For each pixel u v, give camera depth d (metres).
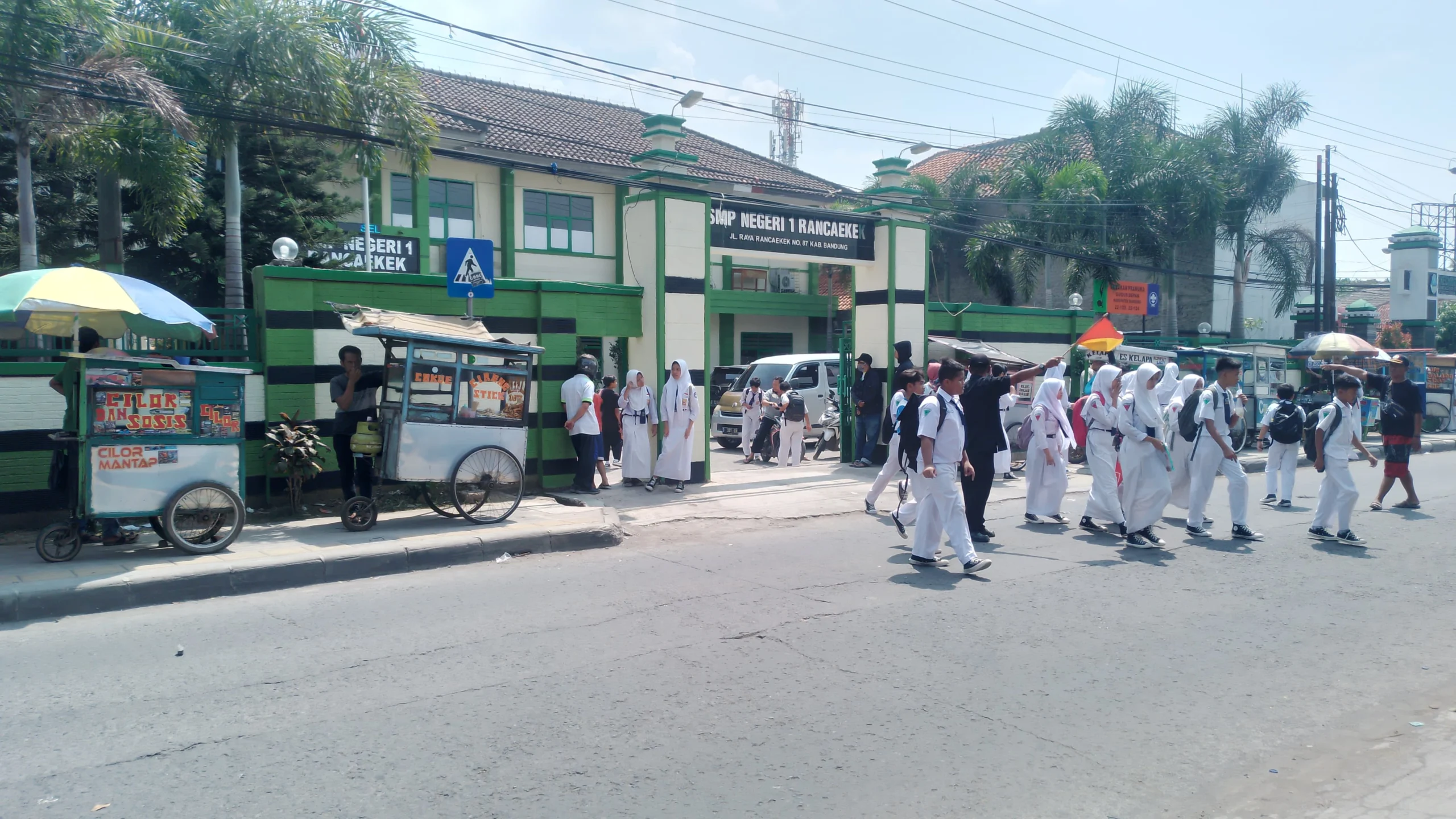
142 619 6.64
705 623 6.48
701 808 3.81
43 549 7.55
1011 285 28.17
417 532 9.09
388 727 4.62
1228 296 32.56
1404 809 3.89
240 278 14.59
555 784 4.02
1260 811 3.87
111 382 7.68
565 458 12.55
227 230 14.52
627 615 6.68
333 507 10.67
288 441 9.98
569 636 6.16
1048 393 10.50
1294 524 10.56
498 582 7.75
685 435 12.63
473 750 4.36
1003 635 6.21
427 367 9.27
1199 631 6.38
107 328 8.87
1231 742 4.57
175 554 8.01
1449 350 39.41
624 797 3.90
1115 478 9.66
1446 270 38.44
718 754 4.32
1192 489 9.75
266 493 10.48
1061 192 24.84
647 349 13.20
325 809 3.79
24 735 4.53
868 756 4.32
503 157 21.56
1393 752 4.48
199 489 8.02
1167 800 3.95
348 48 13.07
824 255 14.91
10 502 9.38
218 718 4.75
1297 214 35.12
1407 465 11.70
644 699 5.01
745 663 5.63
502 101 24.91
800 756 4.32
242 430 8.34
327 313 10.90
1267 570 8.24
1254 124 26.62
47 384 9.52
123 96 10.50
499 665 5.56
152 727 4.63
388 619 6.57
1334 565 8.48
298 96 12.23
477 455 9.54
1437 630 6.46
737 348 28.80
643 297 13.24
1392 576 8.07
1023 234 25.55
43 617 6.67
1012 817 3.78
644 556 8.84
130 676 5.38
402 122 13.09
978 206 28.03
